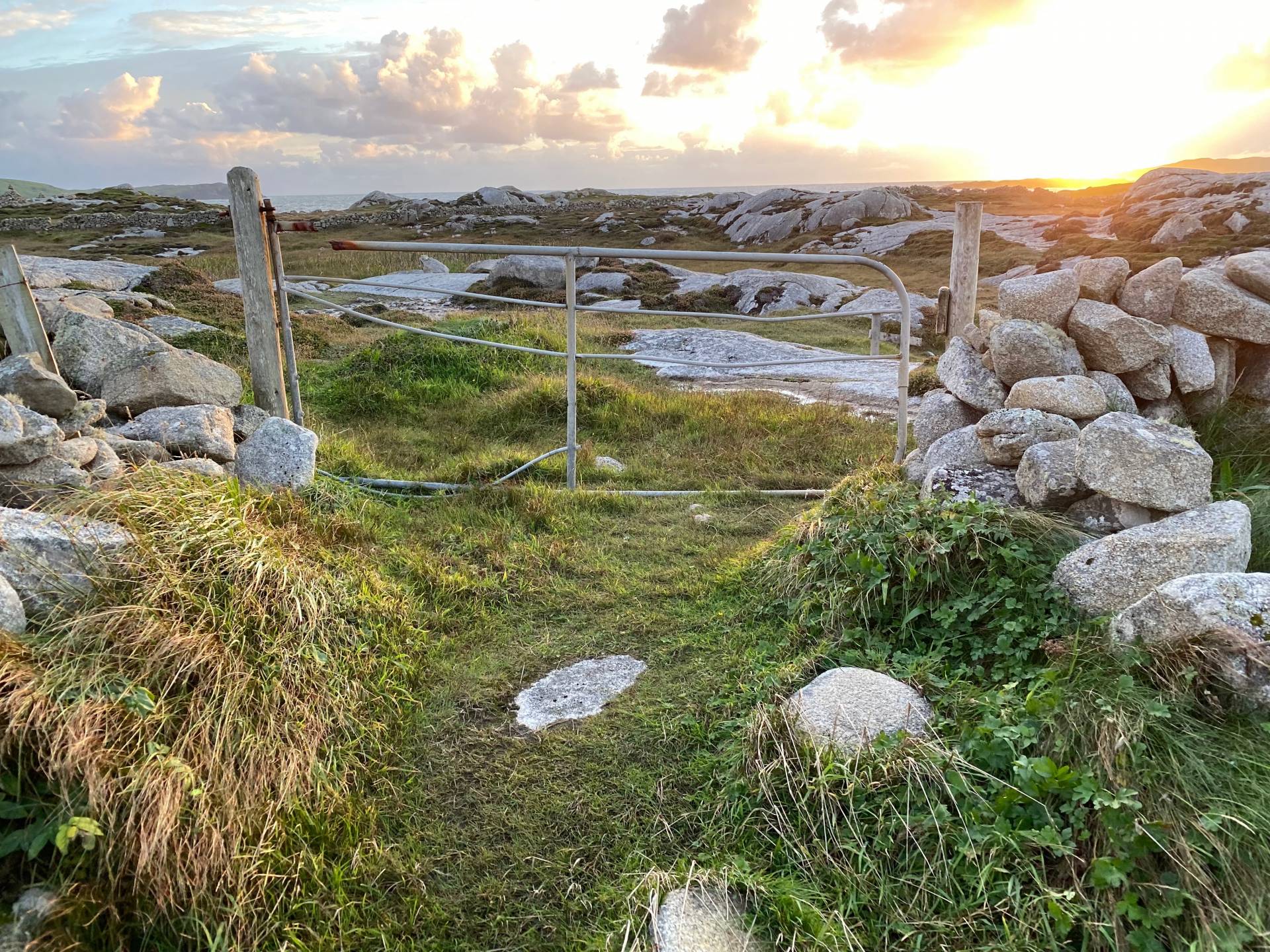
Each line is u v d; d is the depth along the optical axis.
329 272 20.06
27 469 3.20
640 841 2.51
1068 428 3.67
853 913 2.16
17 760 1.94
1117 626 2.63
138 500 2.97
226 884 2.07
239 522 3.18
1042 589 3.02
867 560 3.36
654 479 5.93
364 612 3.42
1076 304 4.29
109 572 2.57
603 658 3.51
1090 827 2.11
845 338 13.34
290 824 2.34
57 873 1.87
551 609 3.93
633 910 2.20
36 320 4.51
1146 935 1.91
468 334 10.26
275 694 2.59
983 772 2.32
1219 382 4.25
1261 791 2.06
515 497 5.12
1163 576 2.73
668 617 3.83
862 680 2.83
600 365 10.60
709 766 2.77
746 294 16.91
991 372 4.38
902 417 5.11
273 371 5.35
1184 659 2.40
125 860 1.94
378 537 4.36
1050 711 2.41
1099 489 3.14
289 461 4.48
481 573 4.20
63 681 2.13
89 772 1.94
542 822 2.60
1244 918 1.86
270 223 5.20
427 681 3.32
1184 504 3.01
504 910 2.30
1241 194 25.72
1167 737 2.21
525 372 9.03
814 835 2.36
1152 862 2.01
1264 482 3.62
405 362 8.82
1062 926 1.95
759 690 3.07
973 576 3.25
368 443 6.58
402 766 2.83
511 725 3.07
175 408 4.47
